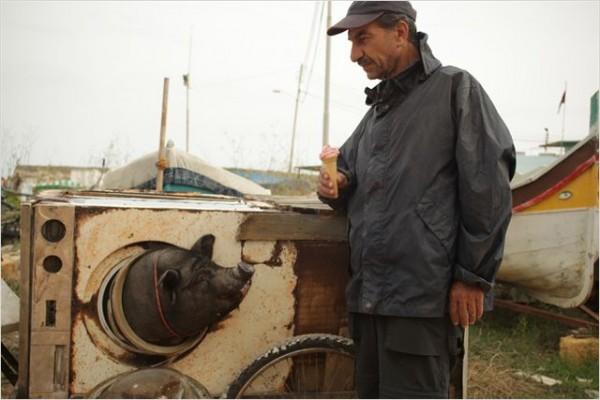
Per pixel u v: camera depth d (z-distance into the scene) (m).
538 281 5.42
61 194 2.71
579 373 4.03
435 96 1.91
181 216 2.23
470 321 1.84
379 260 1.90
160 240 2.21
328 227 2.37
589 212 4.85
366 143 2.10
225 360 2.32
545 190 5.16
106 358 2.17
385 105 2.03
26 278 2.11
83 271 2.13
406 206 1.87
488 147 1.80
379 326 1.94
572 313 5.75
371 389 2.07
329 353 2.35
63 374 2.13
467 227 1.83
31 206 2.11
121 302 2.13
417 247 1.83
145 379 2.04
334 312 2.42
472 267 1.80
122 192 2.96
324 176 2.13
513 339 4.87
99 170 13.29
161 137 4.59
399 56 1.99
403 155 1.91
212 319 2.17
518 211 5.38
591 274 4.89
